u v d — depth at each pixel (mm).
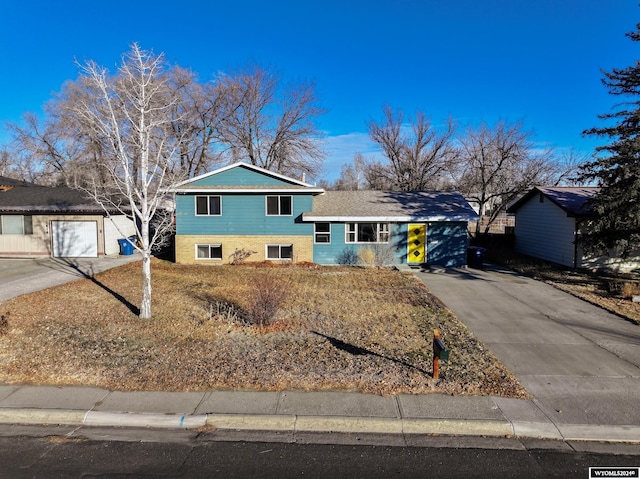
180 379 6742
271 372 7020
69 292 13344
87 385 6570
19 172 49312
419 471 4668
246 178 20766
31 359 7562
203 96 32812
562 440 5301
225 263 20781
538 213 22062
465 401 6102
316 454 4992
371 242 20500
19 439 5297
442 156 35906
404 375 6938
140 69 10906
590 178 14773
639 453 5035
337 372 7035
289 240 20750
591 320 10555
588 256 18141
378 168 40875
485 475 4598
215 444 5195
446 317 10664
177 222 20750
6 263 19625
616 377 7016
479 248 19812
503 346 8586
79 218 21766
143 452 5016
